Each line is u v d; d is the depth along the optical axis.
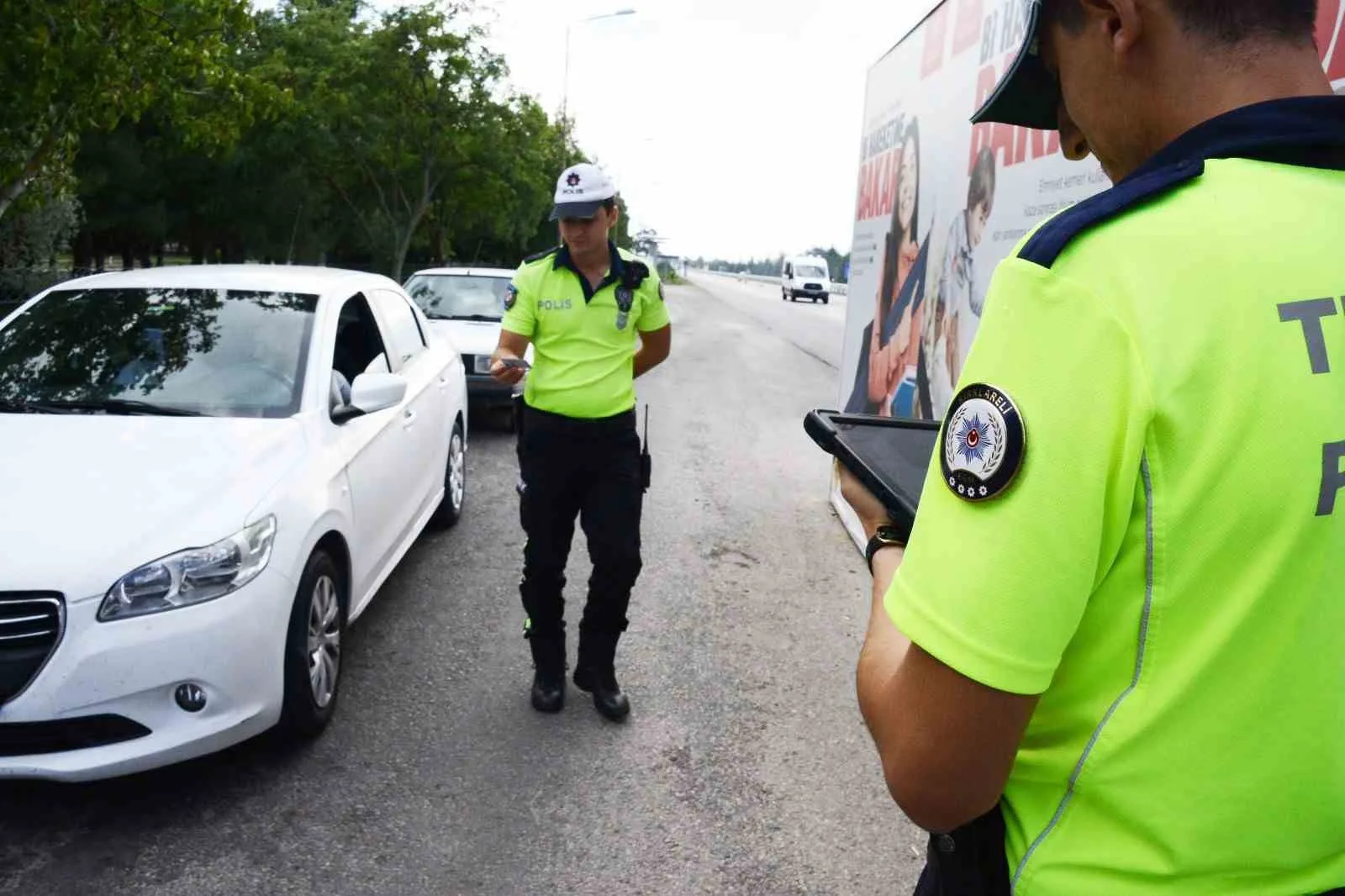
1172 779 0.85
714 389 13.24
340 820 3.02
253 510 3.11
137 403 3.75
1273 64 0.86
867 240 6.57
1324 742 0.85
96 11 7.51
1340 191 0.86
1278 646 0.82
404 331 5.54
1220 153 0.86
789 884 2.82
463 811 3.10
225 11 9.05
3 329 4.16
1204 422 0.78
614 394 3.55
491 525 6.26
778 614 4.93
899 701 0.89
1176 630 0.82
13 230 15.18
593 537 3.62
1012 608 0.80
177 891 2.66
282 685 3.15
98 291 4.39
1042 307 0.82
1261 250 0.80
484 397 9.02
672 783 3.32
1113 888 0.89
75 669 2.70
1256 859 0.86
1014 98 1.10
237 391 3.85
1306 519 0.79
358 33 20.77
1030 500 0.79
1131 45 0.90
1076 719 0.89
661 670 4.20
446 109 21.19
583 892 2.74
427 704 3.80
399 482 4.64
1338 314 0.81
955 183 4.65
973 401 0.84
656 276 3.71
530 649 4.09
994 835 1.01
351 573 3.80
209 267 4.92
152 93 8.70
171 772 3.25
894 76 5.96
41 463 3.20
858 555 5.96
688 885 2.79
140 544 2.85
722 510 6.82
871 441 1.32
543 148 26.28
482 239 34.25
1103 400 0.79
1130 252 0.81
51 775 2.72
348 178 23.16
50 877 2.70
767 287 84.62
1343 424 0.80
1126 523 0.81
